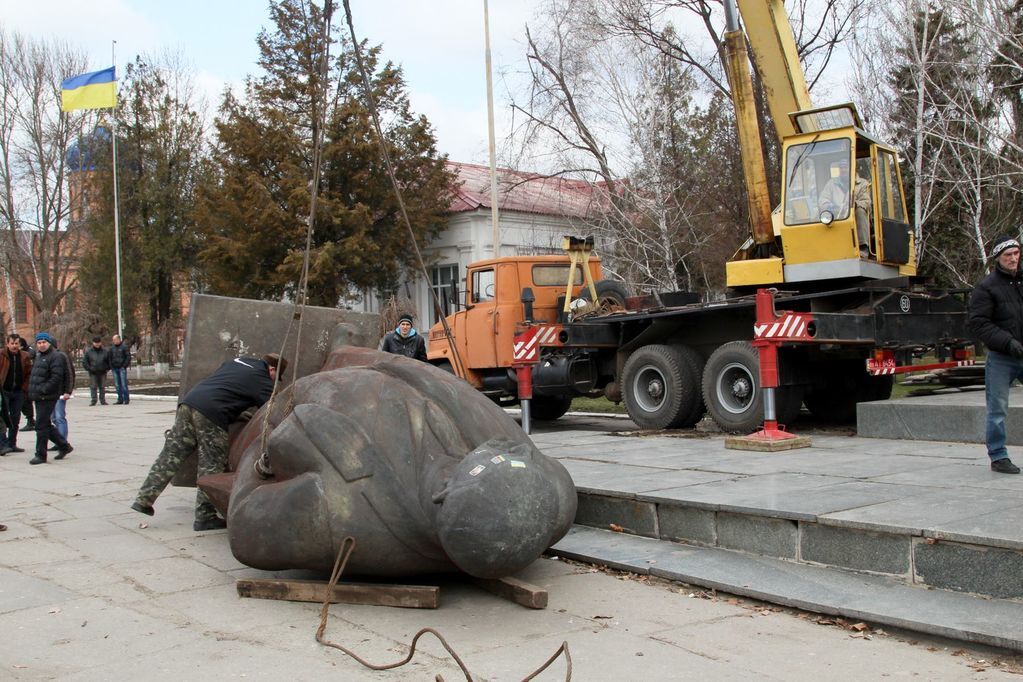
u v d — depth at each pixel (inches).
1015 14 754.2
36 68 1729.8
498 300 563.8
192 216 1353.3
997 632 172.4
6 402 554.9
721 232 960.3
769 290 376.2
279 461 217.6
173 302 1867.6
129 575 248.8
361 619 204.8
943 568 198.2
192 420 289.4
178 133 1620.3
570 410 688.4
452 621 202.5
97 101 1301.7
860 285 429.7
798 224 434.6
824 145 431.8
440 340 609.9
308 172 1277.1
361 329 323.6
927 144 794.8
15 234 1785.2
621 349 510.3
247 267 1296.8
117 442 617.6
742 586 214.5
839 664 171.6
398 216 1283.2
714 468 313.1
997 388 275.0
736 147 930.1
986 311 270.4
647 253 960.9
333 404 221.5
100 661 180.5
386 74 1295.5
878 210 433.1
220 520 311.4
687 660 175.5
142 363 1825.8
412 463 210.8
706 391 441.7
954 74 783.7
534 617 204.7
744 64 470.6
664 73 997.8
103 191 1603.1
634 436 458.0
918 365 454.3
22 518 336.8
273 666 176.1
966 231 795.4
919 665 169.9
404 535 207.9
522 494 196.2
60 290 1873.8
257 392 292.2
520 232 1296.8
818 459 326.3
